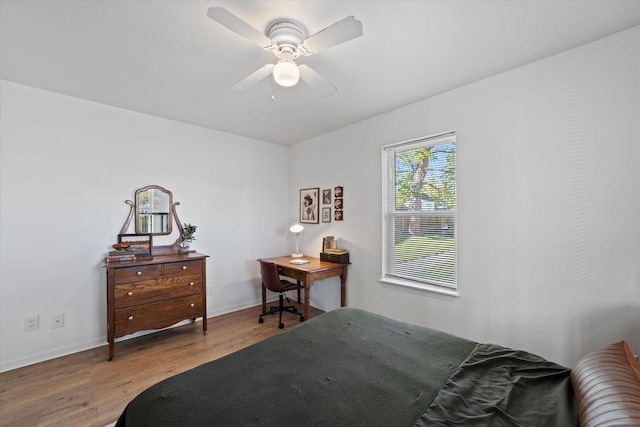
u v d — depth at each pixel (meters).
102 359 2.51
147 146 3.10
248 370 1.27
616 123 1.73
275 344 1.54
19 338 2.39
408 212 2.93
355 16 1.55
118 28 1.65
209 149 3.59
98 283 2.78
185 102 2.76
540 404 1.04
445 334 1.67
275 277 3.24
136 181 3.02
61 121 2.59
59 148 2.59
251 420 0.96
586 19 1.58
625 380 0.91
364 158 3.28
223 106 2.86
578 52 1.86
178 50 1.88
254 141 4.06
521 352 1.43
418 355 1.42
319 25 1.63
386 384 1.18
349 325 1.80
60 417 1.78
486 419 0.96
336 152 3.64
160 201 3.18
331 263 3.43
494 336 2.26
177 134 3.32
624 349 1.14
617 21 1.61
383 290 3.08
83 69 2.14
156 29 1.66
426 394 1.11
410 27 1.64
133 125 3.00
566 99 1.91
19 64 2.07
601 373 1.00
